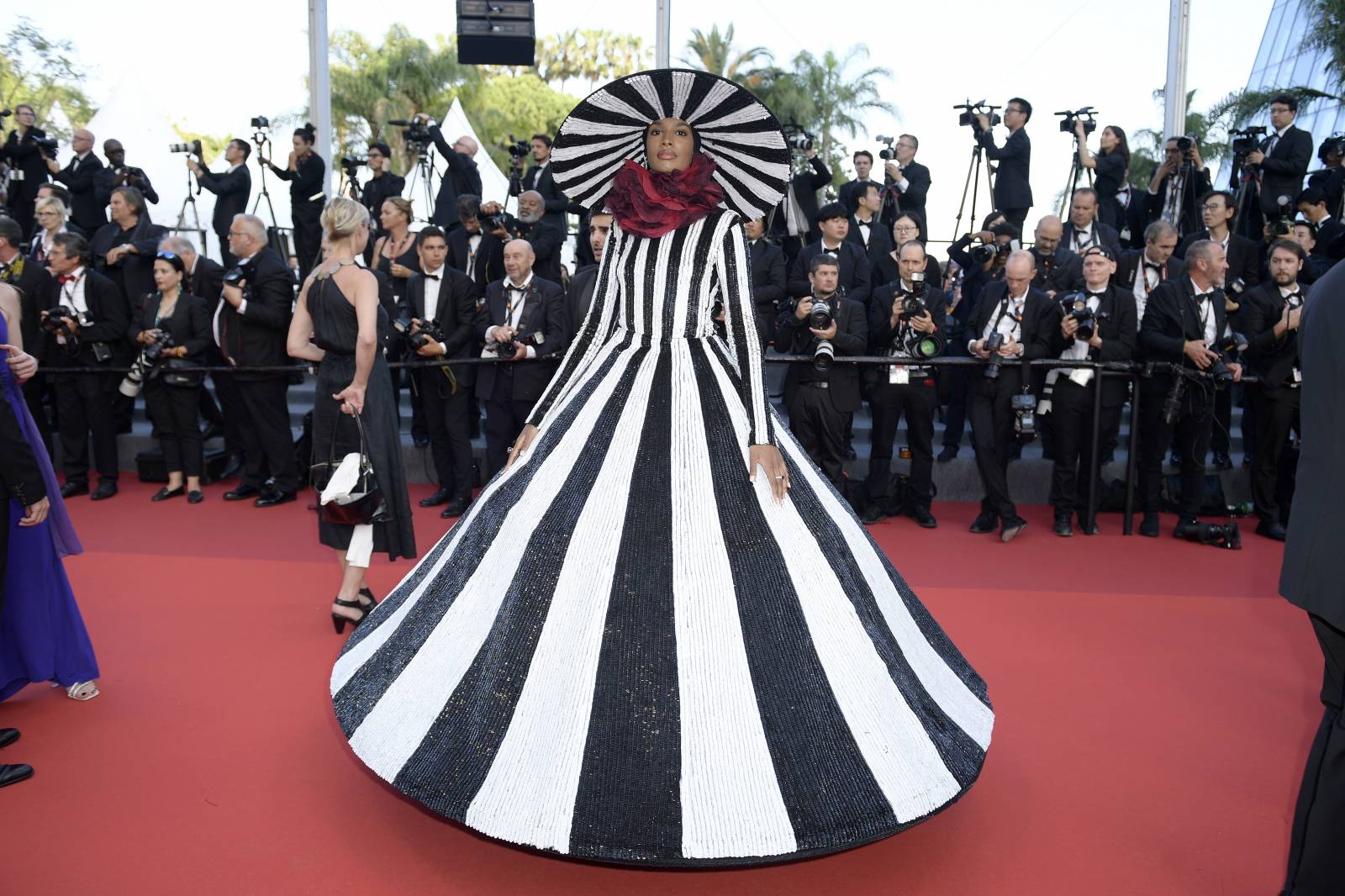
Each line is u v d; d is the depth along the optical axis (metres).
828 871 2.79
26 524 3.33
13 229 5.89
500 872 2.77
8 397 3.46
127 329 7.35
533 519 2.78
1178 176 8.55
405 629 2.89
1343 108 11.46
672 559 2.68
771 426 2.90
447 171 9.51
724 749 2.48
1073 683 4.11
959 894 2.70
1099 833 3.00
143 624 4.64
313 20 10.94
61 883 2.68
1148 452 6.61
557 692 2.55
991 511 6.65
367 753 2.69
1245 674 4.22
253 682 3.98
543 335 6.52
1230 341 6.18
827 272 6.27
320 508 4.29
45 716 3.67
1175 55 10.08
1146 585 5.51
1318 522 2.32
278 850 2.85
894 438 7.27
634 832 2.40
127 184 9.53
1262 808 3.16
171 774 3.26
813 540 2.79
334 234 4.29
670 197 3.03
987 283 7.07
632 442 2.87
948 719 2.80
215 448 8.27
